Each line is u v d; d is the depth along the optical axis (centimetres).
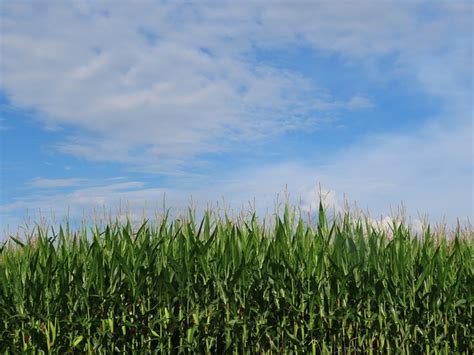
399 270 822
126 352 768
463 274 854
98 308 765
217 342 794
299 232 855
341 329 802
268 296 801
